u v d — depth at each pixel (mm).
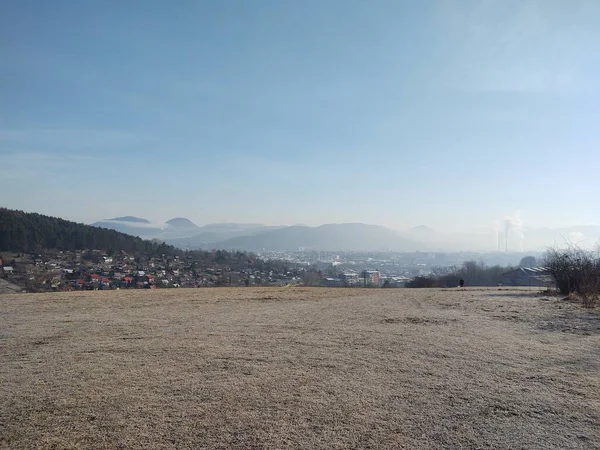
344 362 6703
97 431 4309
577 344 7938
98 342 7973
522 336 8656
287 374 6086
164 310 12312
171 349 7441
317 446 4047
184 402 5043
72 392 5340
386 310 12438
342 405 4992
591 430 4398
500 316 11141
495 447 4059
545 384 5730
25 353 7172
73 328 9352
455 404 5051
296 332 9000
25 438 4160
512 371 6285
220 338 8352
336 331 9125
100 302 13969
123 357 6922
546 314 11344
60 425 4438
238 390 5438
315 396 5262
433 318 10852
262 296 16438
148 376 5957
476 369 6379
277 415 4707
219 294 17016
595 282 15305
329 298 16016
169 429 4359
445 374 6137
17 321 10250
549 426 4492
